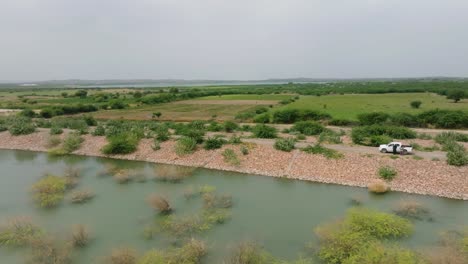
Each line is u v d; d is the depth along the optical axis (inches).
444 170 1207.6
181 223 864.3
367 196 1107.3
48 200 1045.8
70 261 705.0
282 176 1344.7
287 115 2797.7
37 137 2079.2
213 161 1537.9
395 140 1801.2
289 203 1054.4
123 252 695.7
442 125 2341.3
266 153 1537.9
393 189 1154.7
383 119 2519.7
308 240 791.7
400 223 831.1
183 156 1619.1
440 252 682.8
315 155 1455.5
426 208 969.5
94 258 717.3
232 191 1176.2
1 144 2039.9
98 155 1758.1
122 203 1047.0
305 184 1256.8
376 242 733.9
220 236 815.7
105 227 871.1
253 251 701.9
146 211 977.5
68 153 1813.5
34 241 758.5
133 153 1727.4
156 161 1621.6
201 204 1026.1
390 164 1299.2
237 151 1583.4
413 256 669.3
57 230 851.4
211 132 2202.3
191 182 1280.8
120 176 1298.0
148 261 671.1
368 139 1765.5
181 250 717.3
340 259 685.9
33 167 1541.6
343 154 1428.4
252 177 1355.8
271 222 902.4
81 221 907.4
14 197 1114.1
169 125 2417.6
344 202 1058.7
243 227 868.6
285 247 760.3
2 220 904.9
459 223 871.7
